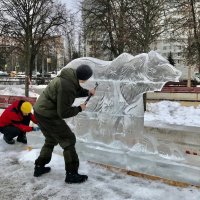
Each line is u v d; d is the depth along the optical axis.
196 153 6.02
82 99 7.12
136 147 6.04
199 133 7.27
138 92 5.93
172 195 4.46
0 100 12.97
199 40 18.45
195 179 4.92
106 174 5.27
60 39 26.48
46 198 4.47
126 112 6.10
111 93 6.25
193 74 43.16
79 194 4.56
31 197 4.51
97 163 5.62
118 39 21.91
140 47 21.44
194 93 13.70
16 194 4.61
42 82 36.66
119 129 6.18
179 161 5.69
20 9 20.98
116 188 4.73
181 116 12.01
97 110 6.45
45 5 22.03
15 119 6.89
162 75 5.65
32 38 22.53
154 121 10.64
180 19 20.20
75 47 47.00
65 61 50.56
